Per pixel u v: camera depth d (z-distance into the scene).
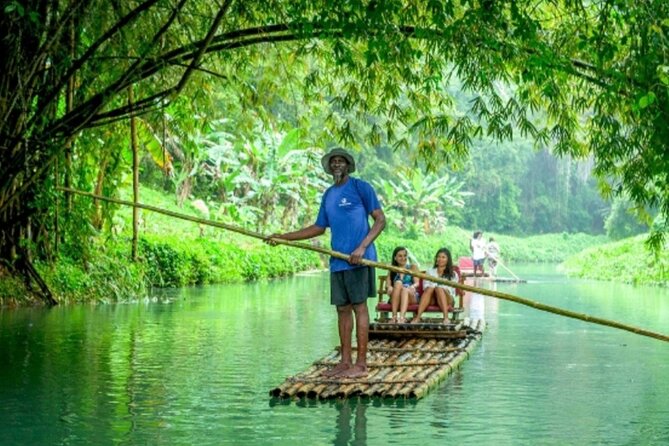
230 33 13.57
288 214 36.44
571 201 75.75
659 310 20.08
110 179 19.89
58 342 13.09
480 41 11.56
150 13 14.13
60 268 18.89
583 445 7.62
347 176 10.02
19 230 17.83
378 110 15.20
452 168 15.66
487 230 71.69
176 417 8.41
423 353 12.01
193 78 16.91
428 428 8.09
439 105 15.23
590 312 19.44
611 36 12.11
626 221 58.16
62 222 18.80
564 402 9.32
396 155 54.22
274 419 8.36
